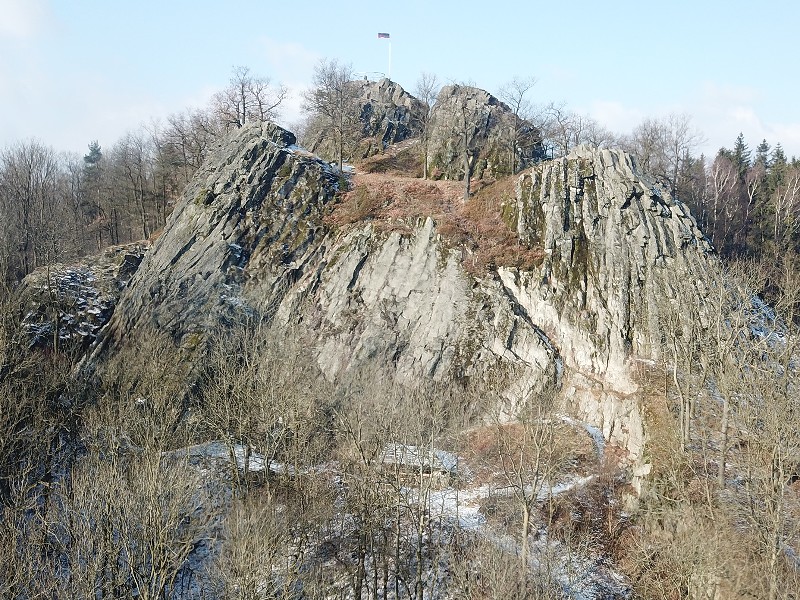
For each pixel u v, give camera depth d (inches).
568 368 1875.0
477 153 2920.8
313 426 1691.7
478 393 1884.8
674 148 3189.0
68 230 3083.2
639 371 1745.8
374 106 3592.5
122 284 2672.2
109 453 1315.2
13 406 1344.7
